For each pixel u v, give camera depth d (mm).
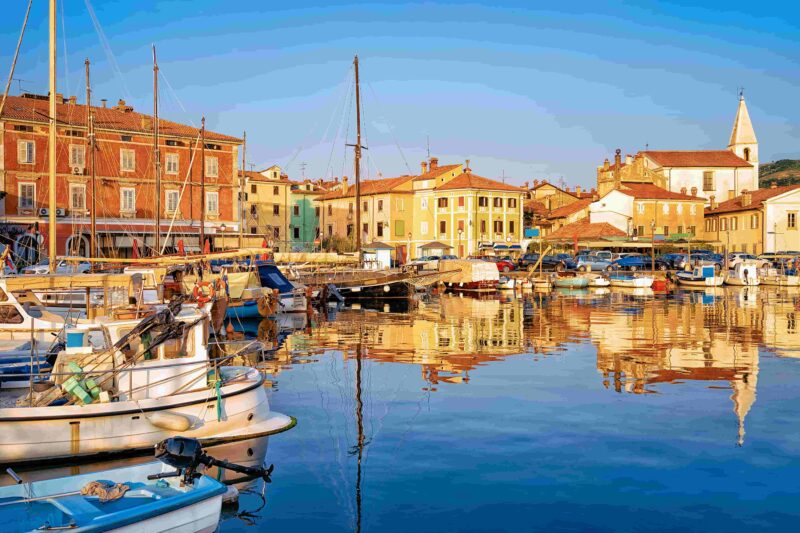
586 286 68375
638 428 16484
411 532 11109
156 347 15539
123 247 64562
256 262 45000
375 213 103000
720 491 12641
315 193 113750
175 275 36875
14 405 14805
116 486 10750
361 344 30031
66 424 13703
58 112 65375
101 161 65688
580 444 15297
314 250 88875
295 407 18594
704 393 20141
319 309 46812
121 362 15266
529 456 14508
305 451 14875
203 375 15609
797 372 23344
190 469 11352
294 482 13172
